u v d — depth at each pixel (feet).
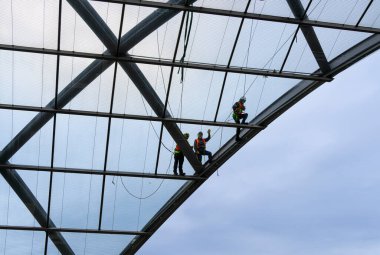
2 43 95.55
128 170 109.60
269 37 100.68
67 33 95.45
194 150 107.96
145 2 93.45
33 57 97.66
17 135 104.32
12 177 107.86
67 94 100.99
